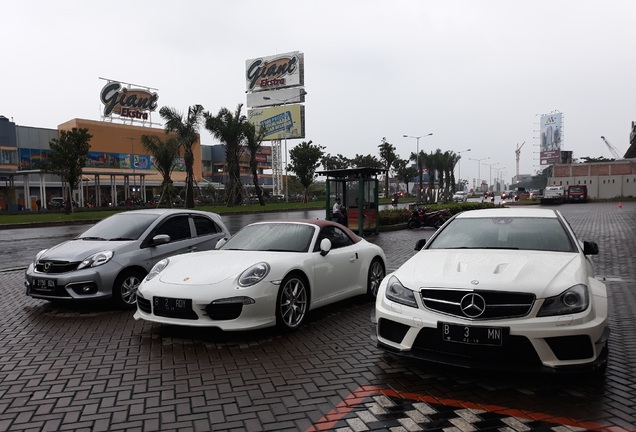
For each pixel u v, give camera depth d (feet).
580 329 11.41
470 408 11.16
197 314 15.94
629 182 194.59
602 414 10.75
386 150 217.97
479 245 15.92
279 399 11.83
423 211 69.46
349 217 60.49
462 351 12.04
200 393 12.23
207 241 25.58
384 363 14.35
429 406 11.32
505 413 10.87
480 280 12.33
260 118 214.69
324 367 14.05
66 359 14.89
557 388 12.22
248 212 117.80
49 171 116.88
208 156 296.10
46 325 18.97
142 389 12.51
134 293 21.84
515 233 16.25
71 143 105.50
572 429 10.10
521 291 11.74
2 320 19.85
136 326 18.66
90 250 21.33
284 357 14.94
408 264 14.89
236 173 141.69
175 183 219.20
